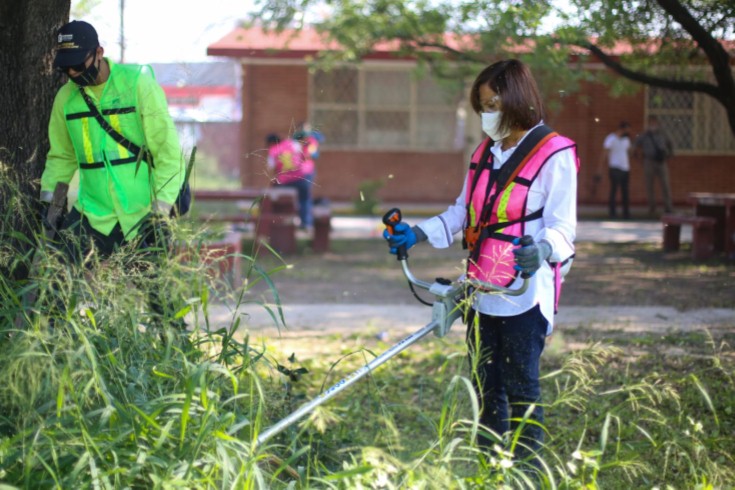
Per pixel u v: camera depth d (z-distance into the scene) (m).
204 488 3.13
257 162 21.36
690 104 21.19
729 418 5.22
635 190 21.52
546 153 3.93
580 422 5.09
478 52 11.33
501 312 4.02
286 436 4.26
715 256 13.16
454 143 22.11
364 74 21.81
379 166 22.08
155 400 3.35
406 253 4.14
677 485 4.23
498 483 3.42
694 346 6.95
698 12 8.54
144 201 4.69
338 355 6.86
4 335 3.71
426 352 7.02
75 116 4.72
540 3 8.86
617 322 8.06
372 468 3.20
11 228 4.15
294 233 13.84
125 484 3.13
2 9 4.93
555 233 3.81
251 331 7.62
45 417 3.42
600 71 11.65
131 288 3.78
